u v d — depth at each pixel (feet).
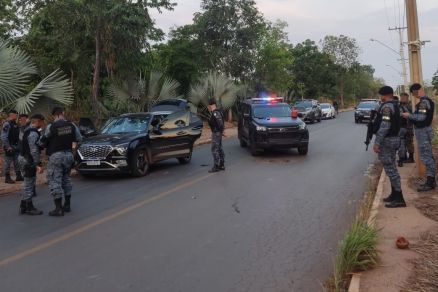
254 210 27.09
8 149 37.63
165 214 26.66
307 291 15.83
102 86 73.26
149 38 66.33
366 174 38.42
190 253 19.86
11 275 17.87
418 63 33.88
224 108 95.86
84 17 59.31
